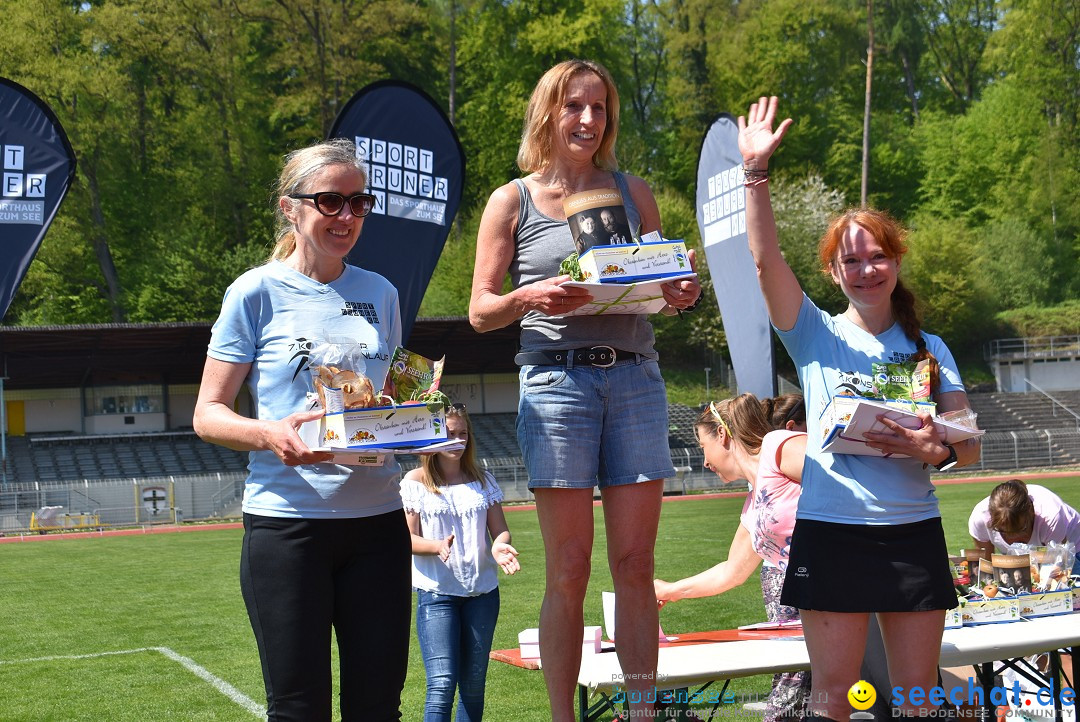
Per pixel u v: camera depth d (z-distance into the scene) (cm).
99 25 5650
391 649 328
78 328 3612
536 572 1415
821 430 370
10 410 4112
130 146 5747
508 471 3628
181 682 811
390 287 366
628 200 384
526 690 736
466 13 6341
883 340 381
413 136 850
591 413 357
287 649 317
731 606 1045
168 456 3928
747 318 1183
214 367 336
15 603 1312
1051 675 515
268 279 343
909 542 354
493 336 4369
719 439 521
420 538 496
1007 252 6175
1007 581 488
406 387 327
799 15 6538
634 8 6875
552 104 376
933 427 344
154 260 5547
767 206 375
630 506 361
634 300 337
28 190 961
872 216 378
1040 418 4878
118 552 2083
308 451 305
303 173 341
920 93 7144
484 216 380
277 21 5931
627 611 359
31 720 698
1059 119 6625
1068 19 6538
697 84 6488
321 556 324
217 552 2000
